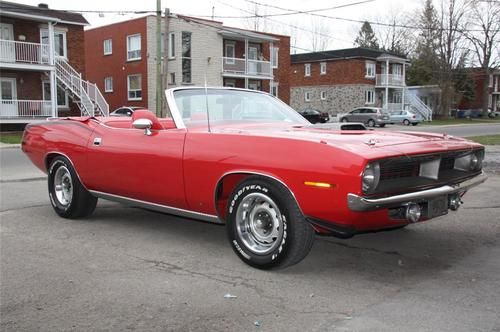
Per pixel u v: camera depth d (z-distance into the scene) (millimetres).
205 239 5262
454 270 4309
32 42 29188
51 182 6262
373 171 3566
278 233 4035
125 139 5191
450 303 3559
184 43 35375
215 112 5234
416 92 56969
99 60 40469
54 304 3518
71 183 5953
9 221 6059
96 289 3801
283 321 3256
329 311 3416
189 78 35719
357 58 49281
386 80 50188
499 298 3654
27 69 27750
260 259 4160
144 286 3869
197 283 3941
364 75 49844
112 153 5281
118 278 4047
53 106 28188
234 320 3268
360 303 3561
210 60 36500
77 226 5812
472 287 3887
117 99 39312
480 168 4734
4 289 3797
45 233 5488
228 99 5395
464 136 23266
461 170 4574
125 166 5156
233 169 4195
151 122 4871
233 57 38656
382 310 3434
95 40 40594
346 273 4215
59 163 6074
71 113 31734
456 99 56094
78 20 32312
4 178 9969
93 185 5688
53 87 28266
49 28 28141
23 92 29000
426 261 4570
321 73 52156
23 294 3697
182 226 5836
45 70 28406
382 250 4922
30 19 28062
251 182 4117
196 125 4973
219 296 3676
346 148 3641
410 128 35875
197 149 4484
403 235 5484
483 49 55938
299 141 3867
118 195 5473
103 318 3291
